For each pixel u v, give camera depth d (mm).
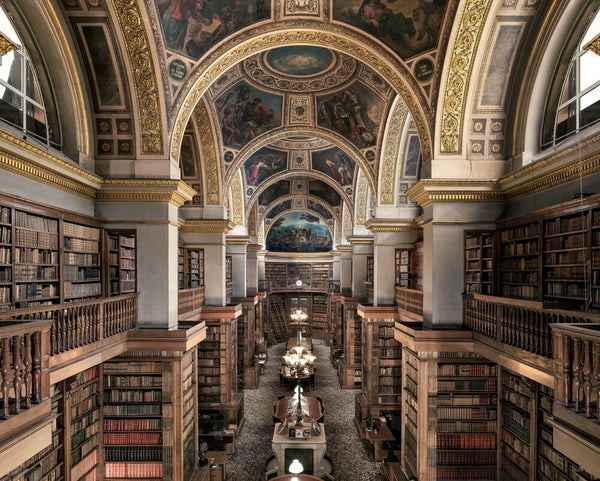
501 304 8047
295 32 10266
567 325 4723
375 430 14719
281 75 14703
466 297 9914
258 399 20922
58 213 8117
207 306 16531
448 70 9508
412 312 13641
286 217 36438
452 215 10227
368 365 16656
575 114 8484
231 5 9469
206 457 12445
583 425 4258
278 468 12984
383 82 14016
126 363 9867
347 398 20922
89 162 9789
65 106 9328
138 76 9414
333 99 15922
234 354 18547
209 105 14453
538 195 8883
